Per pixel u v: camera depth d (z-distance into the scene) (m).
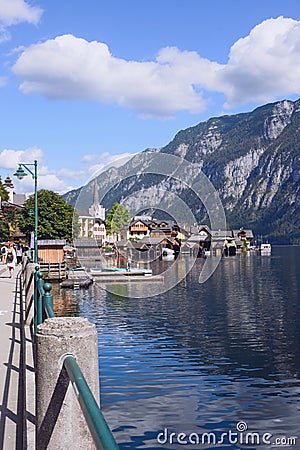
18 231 82.31
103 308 31.16
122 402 12.87
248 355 18.50
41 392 3.21
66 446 3.16
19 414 5.70
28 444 4.50
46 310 5.52
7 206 86.38
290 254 146.50
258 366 16.88
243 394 13.70
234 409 12.53
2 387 6.73
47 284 7.09
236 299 37.47
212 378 15.12
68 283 41.31
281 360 17.73
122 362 16.92
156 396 13.36
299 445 10.44
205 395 13.51
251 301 36.31
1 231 75.06
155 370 15.96
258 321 26.95
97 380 3.18
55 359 3.14
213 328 24.47
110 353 18.30
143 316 28.16
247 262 100.94
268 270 75.19
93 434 1.88
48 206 73.62
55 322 3.29
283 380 15.09
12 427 5.29
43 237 72.94
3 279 29.39
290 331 23.72
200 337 21.97
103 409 12.42
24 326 11.15
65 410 3.16
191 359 17.59
